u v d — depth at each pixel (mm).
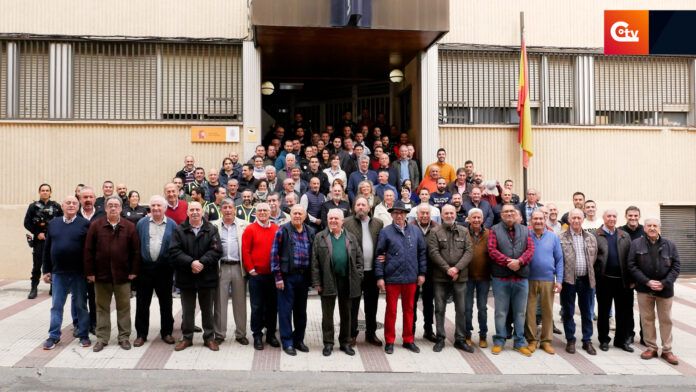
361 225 8375
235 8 13391
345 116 15281
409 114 15117
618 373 7379
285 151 12742
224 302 8258
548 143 14406
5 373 6859
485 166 14148
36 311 9750
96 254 7770
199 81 13352
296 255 7840
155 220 8023
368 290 8375
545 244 8242
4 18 12906
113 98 13156
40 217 10727
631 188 14586
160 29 13219
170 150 13180
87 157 12992
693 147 14820
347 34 12297
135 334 8586
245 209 10070
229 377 6938
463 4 14203
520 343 8188
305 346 8008
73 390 6402
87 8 13086
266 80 16672
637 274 7969
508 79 14344
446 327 9359
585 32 14609
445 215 8211
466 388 6762
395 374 7168
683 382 7125
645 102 14836
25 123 12867
